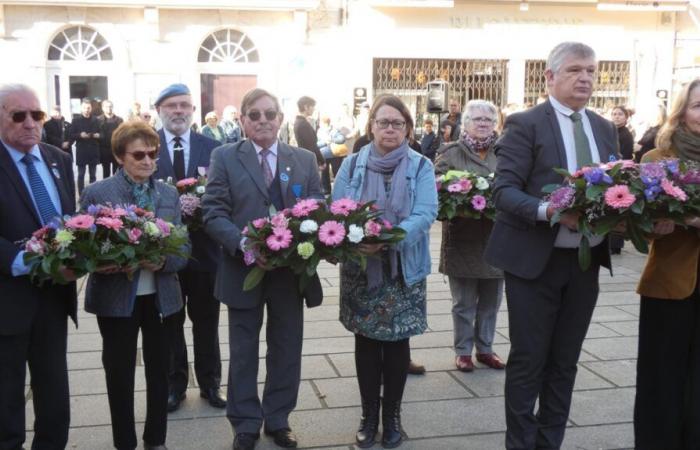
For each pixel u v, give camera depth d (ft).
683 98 11.05
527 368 10.90
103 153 46.24
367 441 12.28
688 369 11.31
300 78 53.62
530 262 10.66
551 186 10.00
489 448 12.25
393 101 12.32
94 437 12.59
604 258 11.03
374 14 53.62
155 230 10.44
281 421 12.39
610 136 11.10
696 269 10.85
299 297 12.60
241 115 12.73
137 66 52.01
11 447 10.50
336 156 44.57
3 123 10.41
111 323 11.06
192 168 14.30
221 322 19.40
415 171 12.37
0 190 10.39
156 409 11.53
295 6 51.67
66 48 51.52
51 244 9.95
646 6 54.54
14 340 10.42
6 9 50.08
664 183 9.56
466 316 15.70
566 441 12.42
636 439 11.75
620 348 17.11
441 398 14.33
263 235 11.11
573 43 10.73
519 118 10.93
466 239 15.39
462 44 54.70
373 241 11.33
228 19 52.26
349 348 17.20
